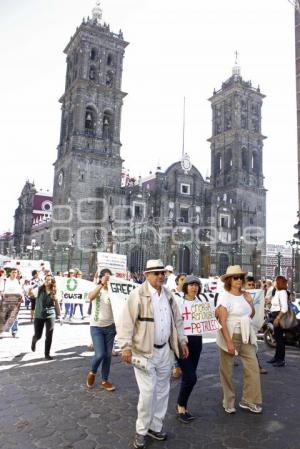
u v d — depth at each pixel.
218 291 11.62
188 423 7.59
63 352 13.57
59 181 75.06
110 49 77.50
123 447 6.49
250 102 89.69
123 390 9.49
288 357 14.00
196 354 8.68
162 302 7.13
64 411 8.04
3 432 6.95
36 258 84.12
